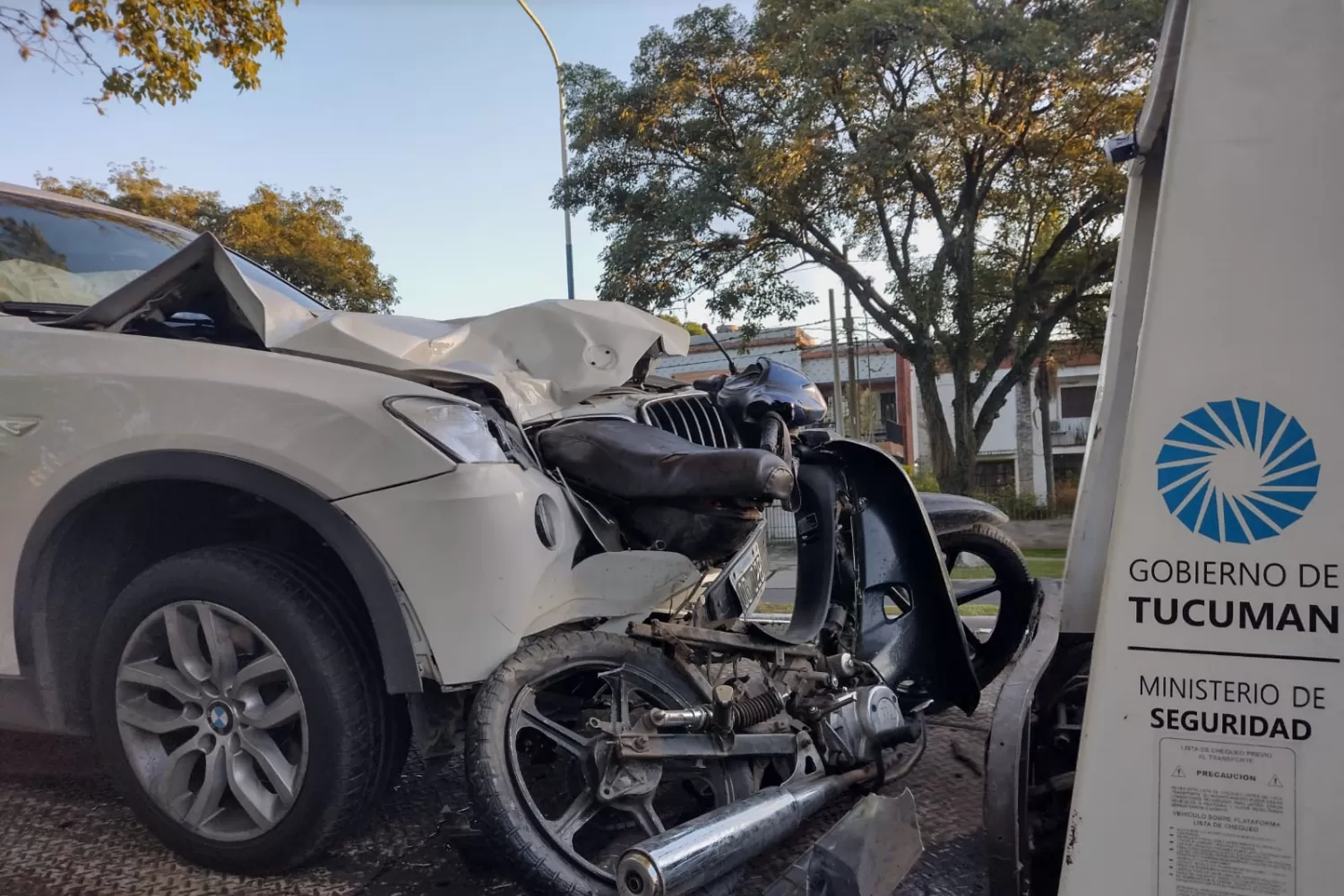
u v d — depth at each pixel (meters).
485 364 2.79
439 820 2.98
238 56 8.81
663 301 15.72
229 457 2.43
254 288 2.69
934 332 15.99
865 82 13.81
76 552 2.73
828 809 2.96
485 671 2.33
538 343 3.00
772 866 2.66
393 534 2.33
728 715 2.46
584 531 2.67
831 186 14.77
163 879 2.61
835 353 19.94
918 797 3.22
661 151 15.95
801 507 3.27
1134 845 1.56
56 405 2.63
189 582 2.49
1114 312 2.42
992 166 15.30
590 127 15.55
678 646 2.57
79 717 2.82
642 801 2.39
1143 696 1.56
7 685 2.76
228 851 2.53
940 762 3.55
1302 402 1.47
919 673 3.40
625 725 2.42
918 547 3.38
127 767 2.63
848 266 15.91
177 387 2.50
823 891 2.13
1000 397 16.17
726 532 2.62
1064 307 15.62
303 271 22.12
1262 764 1.50
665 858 1.99
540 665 2.39
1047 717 2.42
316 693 2.40
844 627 3.21
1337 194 1.47
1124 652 1.57
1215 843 1.52
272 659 2.44
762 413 3.35
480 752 2.24
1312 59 1.50
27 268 3.38
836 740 2.67
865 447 3.31
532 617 2.41
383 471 2.34
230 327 2.88
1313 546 1.46
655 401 3.12
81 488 2.58
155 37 8.30
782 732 2.60
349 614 2.49
